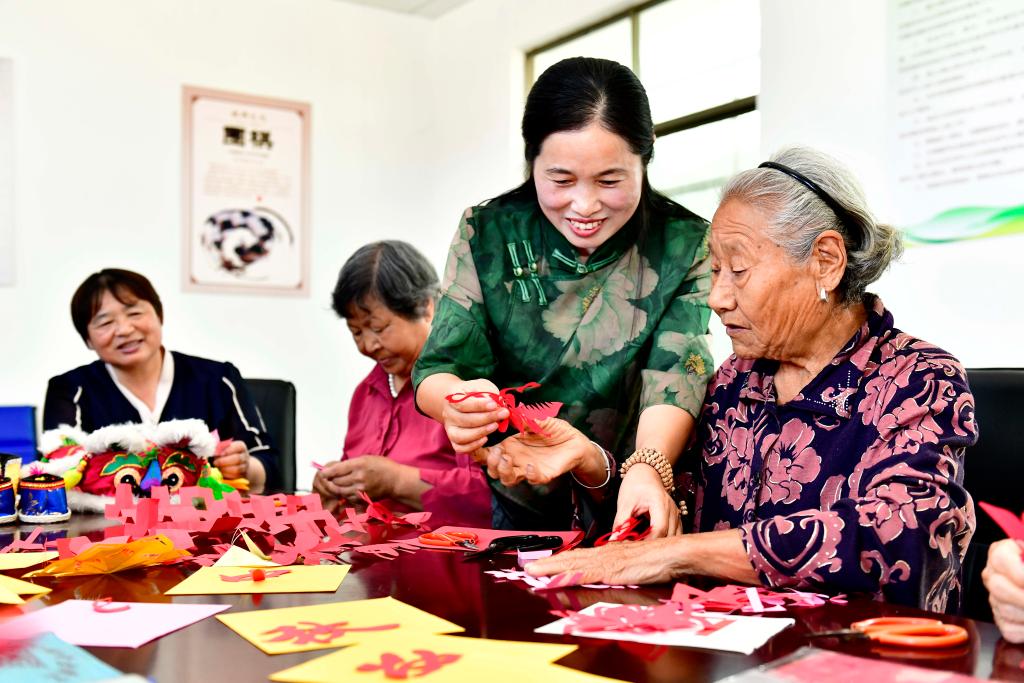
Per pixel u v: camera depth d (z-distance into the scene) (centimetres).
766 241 106
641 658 68
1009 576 71
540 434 119
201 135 368
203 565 105
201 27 368
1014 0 215
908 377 105
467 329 139
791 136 272
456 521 174
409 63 422
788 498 112
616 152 123
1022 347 215
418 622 78
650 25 343
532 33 378
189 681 64
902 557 89
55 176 338
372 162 411
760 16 283
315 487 185
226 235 373
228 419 227
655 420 125
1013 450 130
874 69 247
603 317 138
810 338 111
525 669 64
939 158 233
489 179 400
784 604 85
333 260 401
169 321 361
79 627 77
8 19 330
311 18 395
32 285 334
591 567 95
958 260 229
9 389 330
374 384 216
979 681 62
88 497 157
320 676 64
